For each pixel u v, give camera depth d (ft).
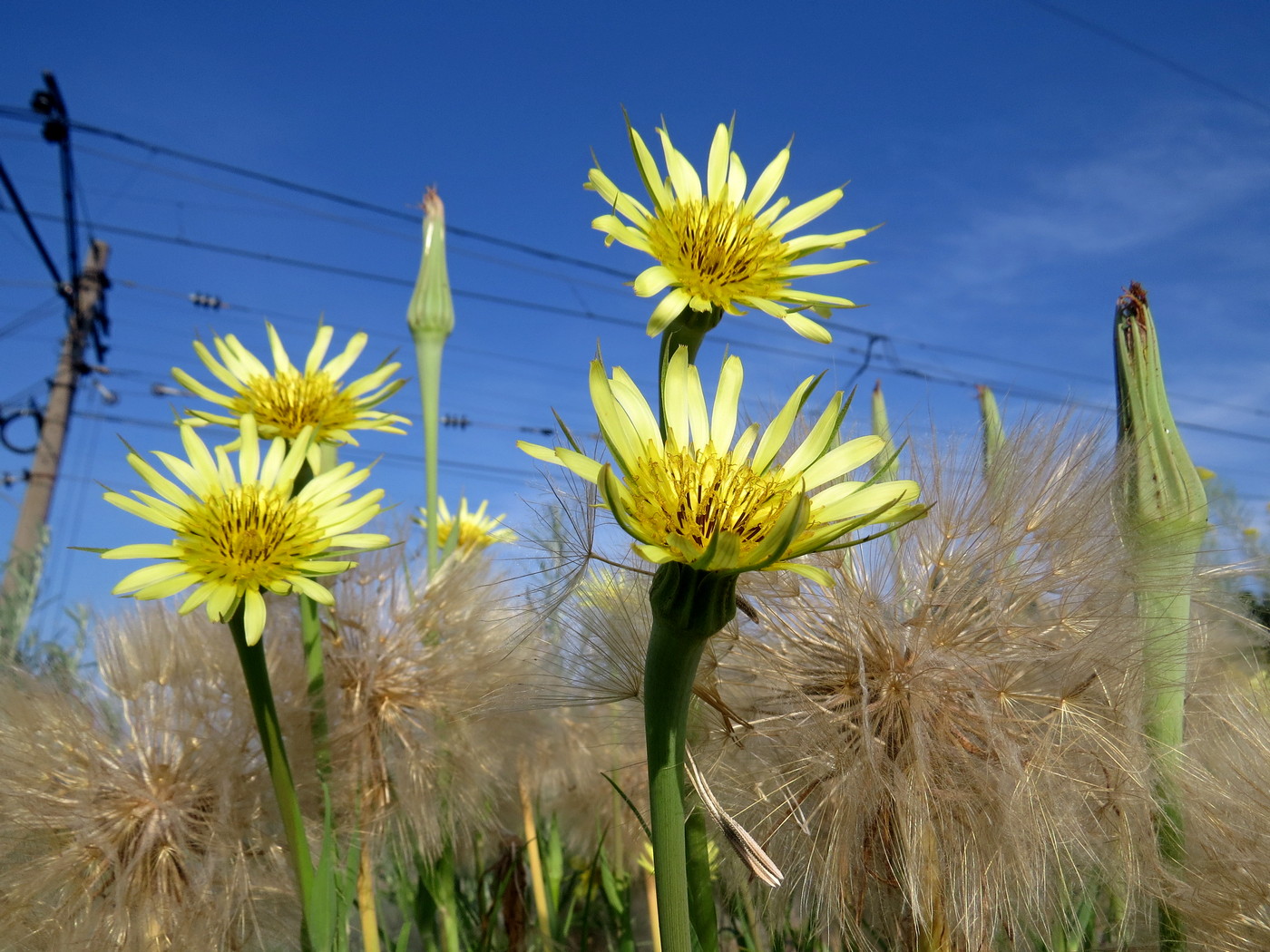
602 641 0.68
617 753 0.97
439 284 0.97
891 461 0.50
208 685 0.83
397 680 0.86
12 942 0.72
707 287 0.66
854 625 0.66
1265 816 0.65
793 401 0.51
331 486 0.73
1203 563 0.76
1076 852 0.67
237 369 0.91
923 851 0.61
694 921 0.60
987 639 0.69
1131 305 0.71
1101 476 0.71
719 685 0.71
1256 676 0.78
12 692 0.83
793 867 0.66
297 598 0.89
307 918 0.61
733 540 0.42
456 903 0.95
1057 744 0.67
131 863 0.74
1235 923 0.63
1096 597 0.69
